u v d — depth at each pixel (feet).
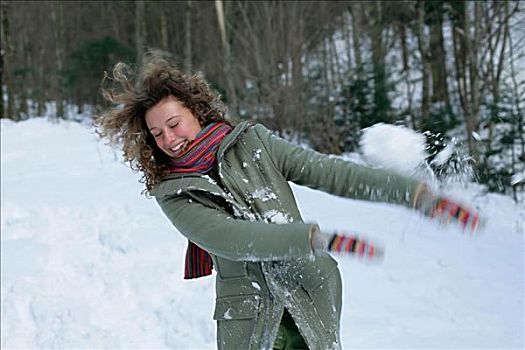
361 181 7.88
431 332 16.55
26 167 42.16
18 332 18.63
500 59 55.52
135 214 28.99
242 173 8.47
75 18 114.83
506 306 18.40
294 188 31.99
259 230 7.47
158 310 19.19
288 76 60.64
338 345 8.59
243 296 8.59
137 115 8.66
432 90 78.07
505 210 32.40
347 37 76.43
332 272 8.70
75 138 53.88
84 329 18.37
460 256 22.38
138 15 100.73
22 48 115.96
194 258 9.29
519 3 63.00
